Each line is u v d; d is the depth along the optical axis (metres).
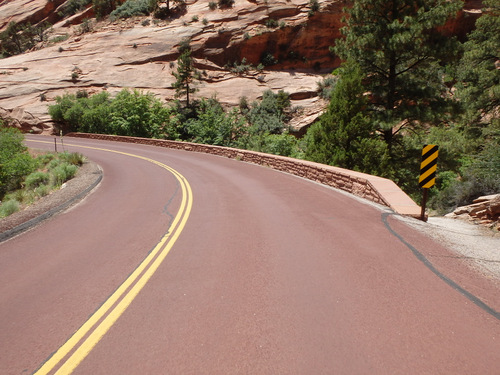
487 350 2.66
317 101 47.16
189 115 46.16
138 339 2.96
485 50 21.28
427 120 17.22
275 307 3.42
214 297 3.69
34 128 44.94
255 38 54.06
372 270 4.25
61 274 4.55
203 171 16.22
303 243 5.39
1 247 5.97
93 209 8.95
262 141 30.23
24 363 2.69
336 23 54.50
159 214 7.98
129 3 67.25
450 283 3.87
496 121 18.38
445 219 7.32
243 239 5.72
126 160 21.56
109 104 44.59
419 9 17.39
